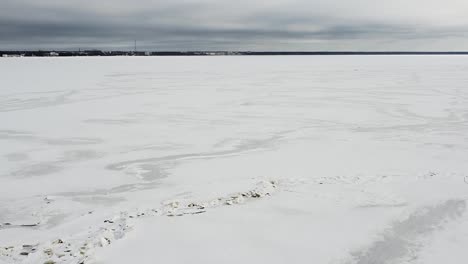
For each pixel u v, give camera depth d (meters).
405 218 6.94
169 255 5.63
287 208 7.42
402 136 13.75
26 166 10.46
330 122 16.47
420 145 12.41
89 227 6.66
